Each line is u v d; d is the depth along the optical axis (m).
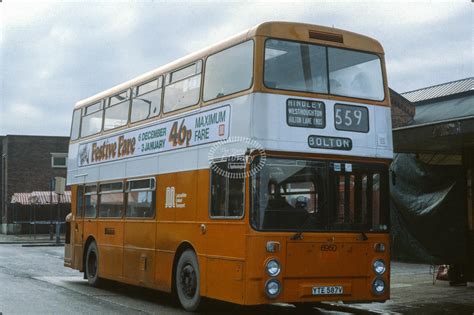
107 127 15.62
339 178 10.27
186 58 12.30
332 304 12.43
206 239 10.77
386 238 10.53
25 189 52.34
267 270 9.55
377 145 10.66
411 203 15.60
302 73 10.23
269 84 9.91
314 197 10.06
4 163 54.12
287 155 9.91
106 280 15.80
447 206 14.73
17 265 22.34
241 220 9.77
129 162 14.12
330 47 10.56
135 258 13.45
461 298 13.05
